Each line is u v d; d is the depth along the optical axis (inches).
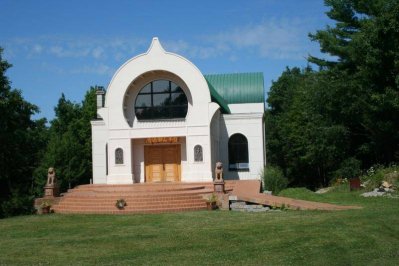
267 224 650.8
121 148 1217.4
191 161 1187.9
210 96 1208.2
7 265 455.8
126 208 888.3
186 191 975.0
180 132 1200.2
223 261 444.1
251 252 479.5
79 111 2500.0
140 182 1241.4
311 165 2116.1
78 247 544.4
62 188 1957.4
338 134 1460.4
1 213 967.0
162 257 470.9
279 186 1258.6
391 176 1101.1
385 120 1296.8
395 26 1184.8
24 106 1187.3
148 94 1232.8
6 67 1083.9
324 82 1472.7
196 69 1197.7
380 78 1274.6
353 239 518.9
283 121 2407.7
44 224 759.1
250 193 984.9
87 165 2123.5
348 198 1010.1
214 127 1284.4
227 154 1344.7
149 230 650.8
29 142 1298.0
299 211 807.1
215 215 789.9
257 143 1339.8
